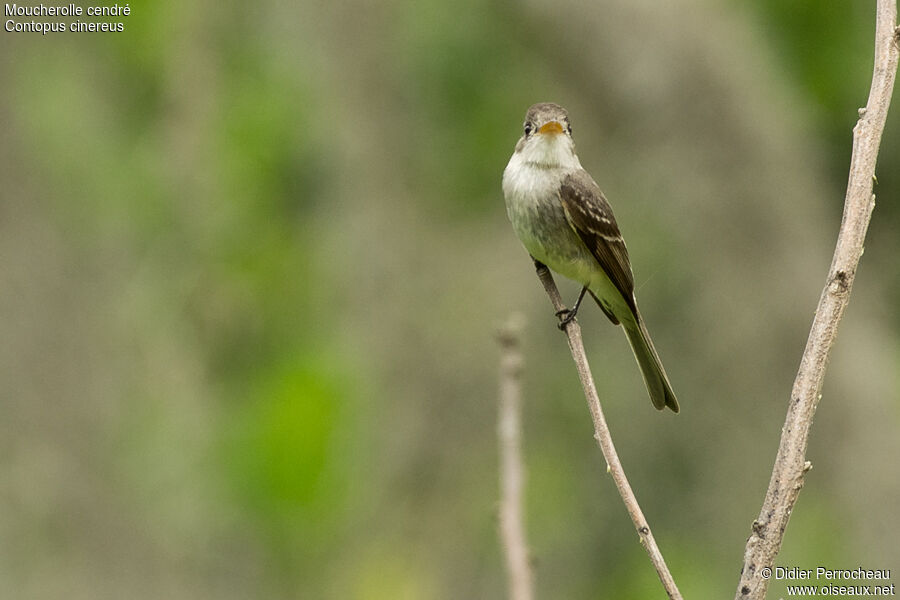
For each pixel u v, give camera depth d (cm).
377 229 1295
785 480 498
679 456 1255
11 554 1233
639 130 1255
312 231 1375
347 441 1262
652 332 1270
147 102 1380
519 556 555
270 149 1353
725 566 1220
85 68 1368
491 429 1247
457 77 1306
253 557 1258
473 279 1283
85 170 1338
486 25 1305
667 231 1270
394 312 1281
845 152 1369
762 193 1245
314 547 1251
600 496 1267
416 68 1305
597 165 1273
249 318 1366
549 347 1268
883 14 521
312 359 1298
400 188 1305
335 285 1353
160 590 1247
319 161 1353
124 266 1337
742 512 1226
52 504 1252
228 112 1348
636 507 527
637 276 1267
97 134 1353
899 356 1337
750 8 1374
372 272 1296
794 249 1249
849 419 1253
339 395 1272
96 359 1299
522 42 1293
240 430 1281
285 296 1374
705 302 1256
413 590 1220
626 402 1260
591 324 1266
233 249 1368
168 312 1341
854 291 1330
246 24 1327
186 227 1349
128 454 1283
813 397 502
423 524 1238
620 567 1257
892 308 1366
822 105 1377
